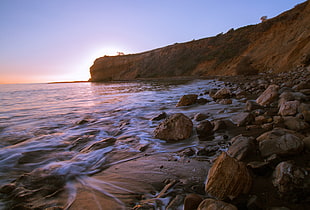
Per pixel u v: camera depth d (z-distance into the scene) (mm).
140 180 2020
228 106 5418
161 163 2385
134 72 50938
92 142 3428
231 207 1284
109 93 15602
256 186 1637
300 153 1967
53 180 2119
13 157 2834
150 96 11094
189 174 2043
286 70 13969
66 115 6355
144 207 1553
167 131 3355
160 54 48375
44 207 1657
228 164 1648
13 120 5809
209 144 2848
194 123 4059
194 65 36844
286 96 4180
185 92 11766
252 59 22609
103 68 62562
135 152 2840
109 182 2025
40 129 4574
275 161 1905
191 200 1478
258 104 4543
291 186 1474
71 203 1690
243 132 3092
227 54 30922
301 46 14070
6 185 2000
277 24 24281
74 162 2588
